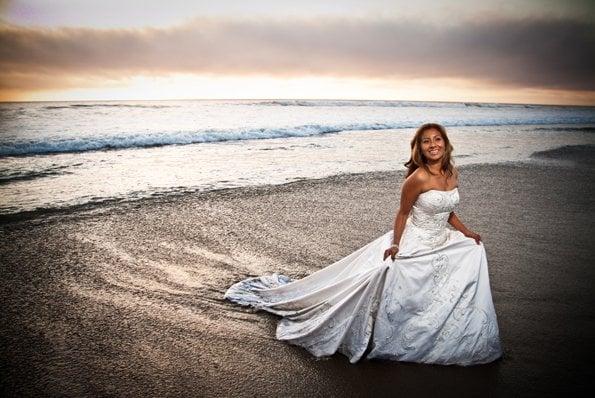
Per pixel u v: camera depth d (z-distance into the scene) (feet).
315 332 10.23
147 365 9.54
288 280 14.08
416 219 10.21
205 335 10.92
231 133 47.83
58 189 25.38
